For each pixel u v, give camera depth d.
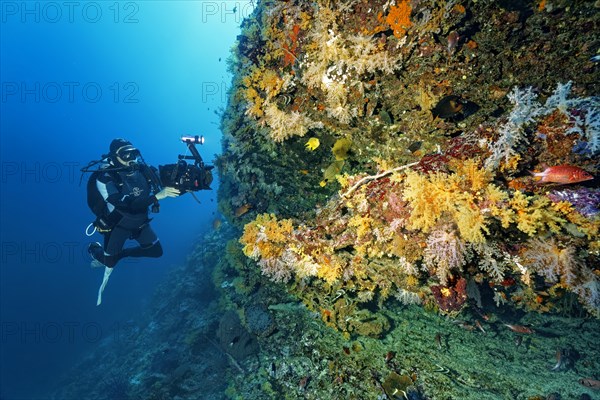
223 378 5.53
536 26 2.34
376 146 3.40
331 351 4.23
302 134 3.75
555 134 2.29
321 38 3.10
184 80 93.56
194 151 3.98
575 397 2.83
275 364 4.70
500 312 3.76
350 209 3.16
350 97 3.21
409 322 4.04
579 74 2.33
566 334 3.40
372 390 3.57
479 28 2.52
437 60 2.72
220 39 91.69
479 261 2.77
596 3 2.12
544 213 2.23
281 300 5.39
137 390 7.65
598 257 2.22
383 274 3.32
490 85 2.61
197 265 12.48
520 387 3.06
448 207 2.41
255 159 4.82
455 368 3.40
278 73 3.67
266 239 3.47
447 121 2.82
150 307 14.36
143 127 88.19
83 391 11.34
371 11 2.83
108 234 4.57
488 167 2.38
